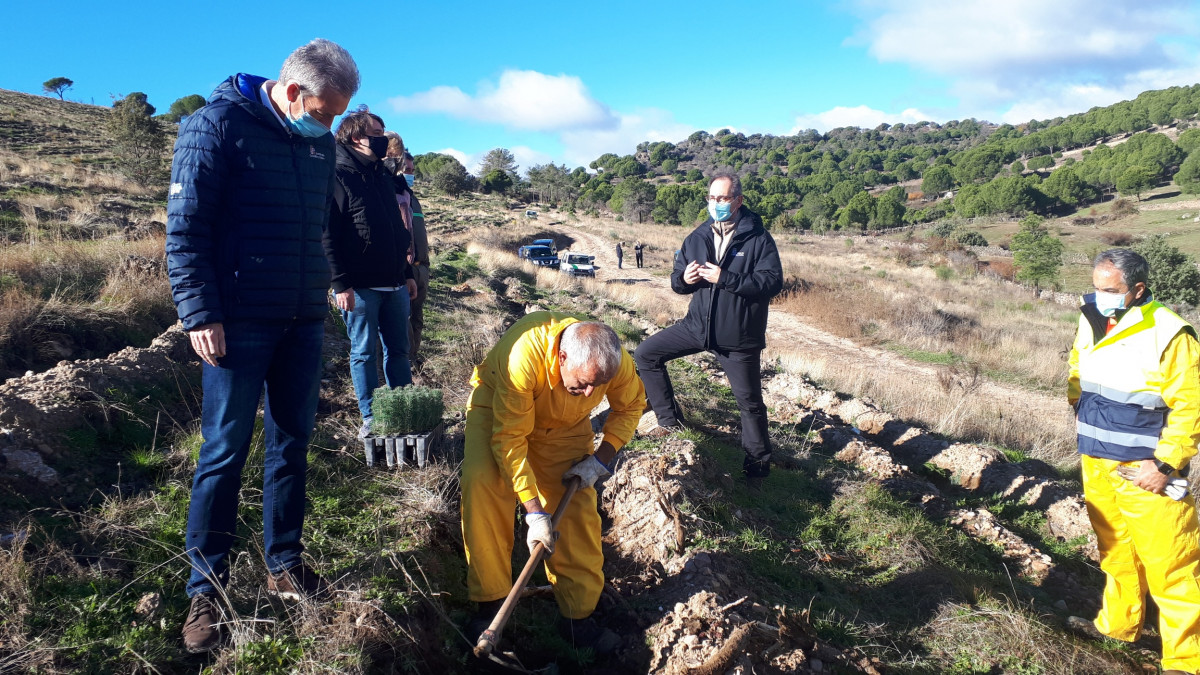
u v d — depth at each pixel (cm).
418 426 424
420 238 596
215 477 266
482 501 314
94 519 318
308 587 293
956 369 1237
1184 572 350
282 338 277
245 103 257
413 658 284
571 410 314
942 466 660
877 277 3312
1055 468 763
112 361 476
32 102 5288
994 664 360
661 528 407
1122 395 356
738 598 362
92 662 242
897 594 420
